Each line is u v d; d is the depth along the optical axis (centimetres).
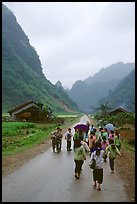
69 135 2180
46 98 19425
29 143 2661
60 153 2036
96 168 1043
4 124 4706
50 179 1202
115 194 994
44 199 918
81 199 927
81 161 1221
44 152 2073
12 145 2444
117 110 8025
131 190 1054
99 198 941
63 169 1431
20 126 4653
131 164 1630
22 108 6925
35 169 1414
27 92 17450
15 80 17900
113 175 1317
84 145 1231
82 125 1861
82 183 1143
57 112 17838
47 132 4169
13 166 1475
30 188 1048
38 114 6919
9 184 1100
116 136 1650
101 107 10006
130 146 2595
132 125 4438
